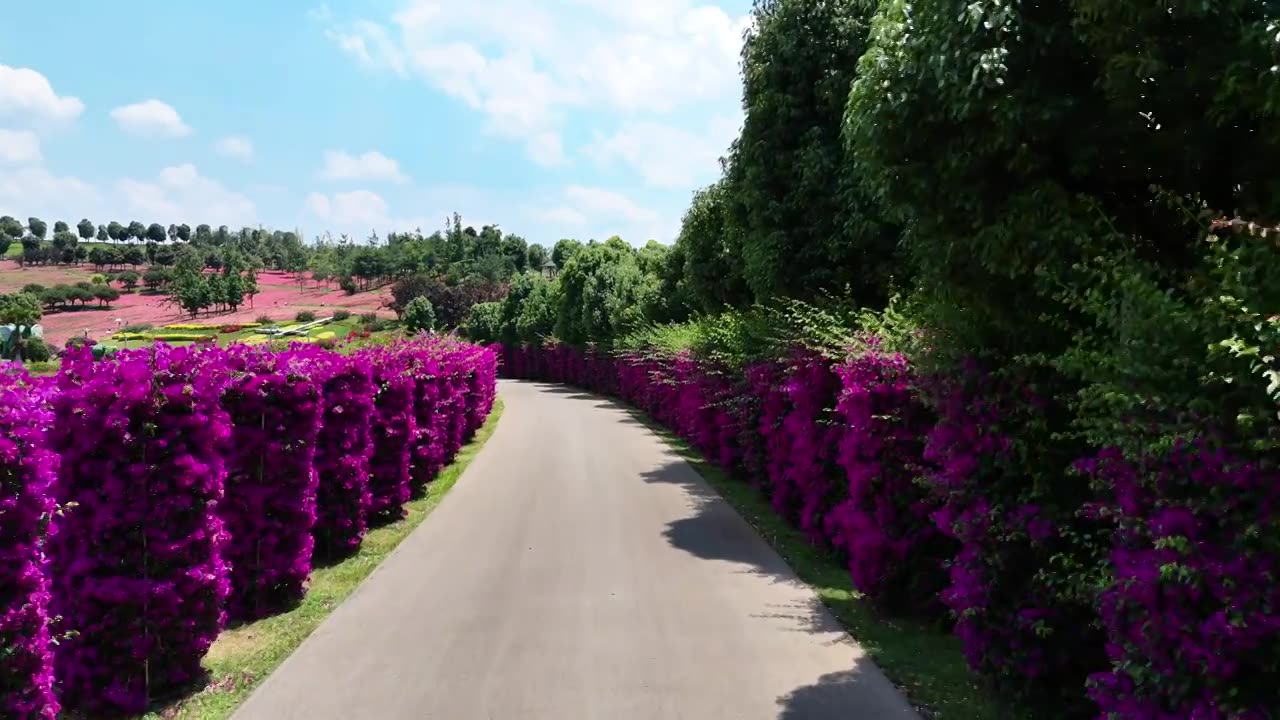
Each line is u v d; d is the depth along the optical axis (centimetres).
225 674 513
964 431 432
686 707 454
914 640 564
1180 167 360
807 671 507
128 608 458
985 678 432
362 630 590
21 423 338
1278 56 280
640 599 664
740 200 1098
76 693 457
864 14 943
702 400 1481
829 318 796
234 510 622
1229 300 238
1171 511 250
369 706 457
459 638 570
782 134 974
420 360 1166
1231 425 238
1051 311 380
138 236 12694
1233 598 229
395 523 966
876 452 611
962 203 386
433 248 9812
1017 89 349
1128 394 270
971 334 434
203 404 489
